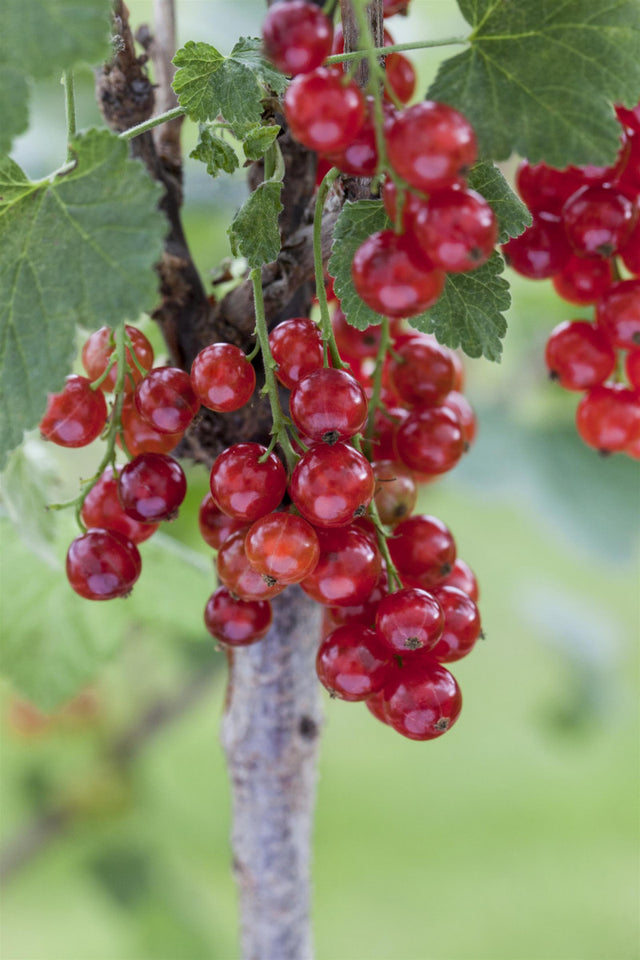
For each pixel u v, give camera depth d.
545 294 0.55
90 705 0.75
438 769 1.36
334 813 1.30
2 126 0.31
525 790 1.33
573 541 0.53
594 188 0.35
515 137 0.33
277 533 0.33
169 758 1.14
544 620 0.76
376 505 0.35
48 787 0.77
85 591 0.35
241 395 0.34
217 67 0.34
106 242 0.32
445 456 0.36
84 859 0.77
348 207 0.33
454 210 0.31
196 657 0.70
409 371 0.36
